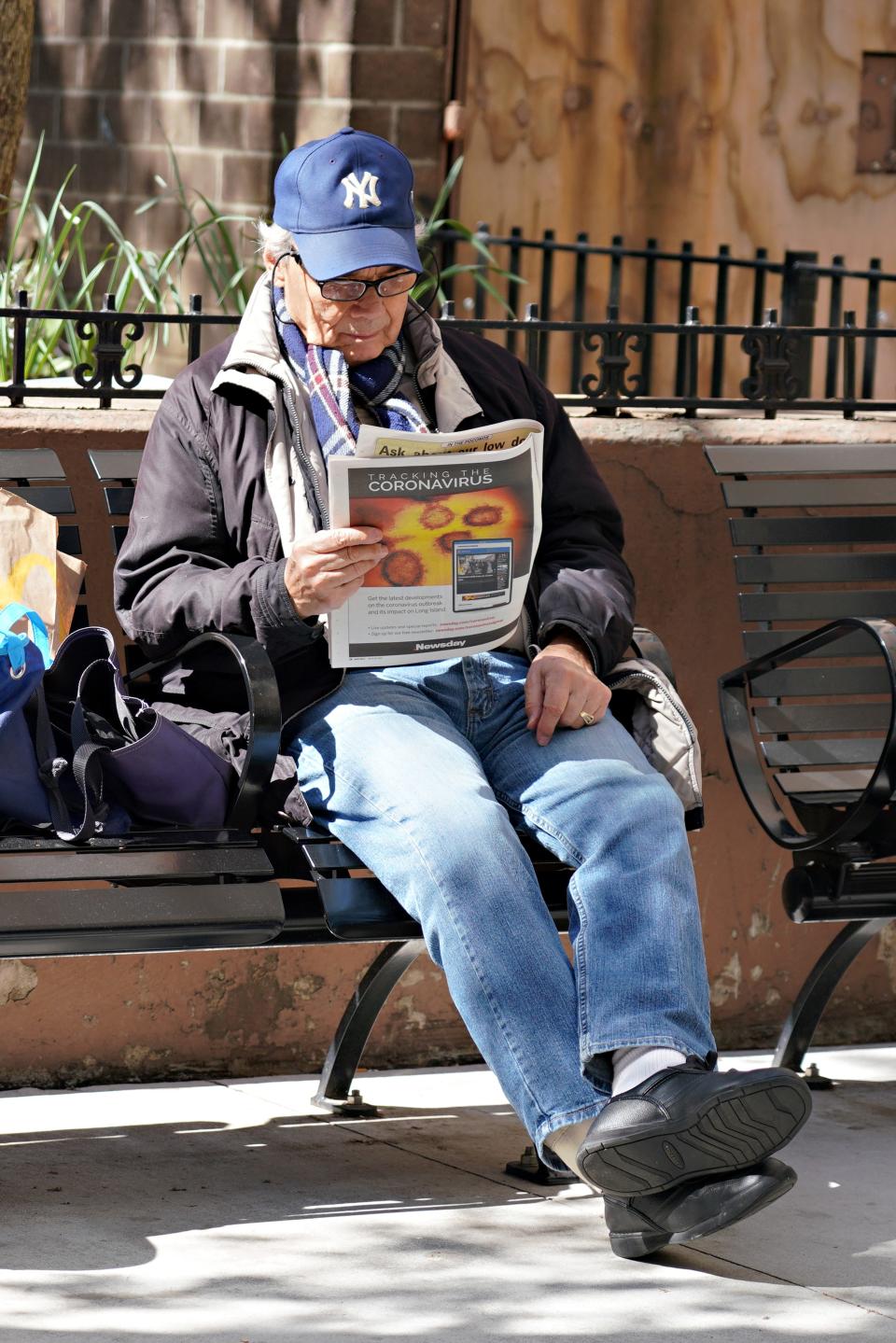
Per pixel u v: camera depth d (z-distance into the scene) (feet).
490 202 81.20
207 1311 28.32
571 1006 30.37
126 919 29.84
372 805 31.81
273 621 32.32
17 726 31.14
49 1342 26.94
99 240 82.43
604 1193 29.63
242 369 35.06
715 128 85.05
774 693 41.14
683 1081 28.66
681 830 31.40
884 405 46.78
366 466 31.30
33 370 49.80
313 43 76.69
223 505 34.83
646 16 83.10
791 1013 41.75
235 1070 41.52
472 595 32.89
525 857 31.22
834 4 86.38
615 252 54.08
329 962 42.01
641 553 43.60
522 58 80.69
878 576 42.73
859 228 88.53
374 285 34.73
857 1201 34.37
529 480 32.89
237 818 32.27
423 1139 37.58
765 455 42.63
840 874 36.86
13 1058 39.81
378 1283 29.78
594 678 33.96
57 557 34.47
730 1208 28.71
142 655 36.76
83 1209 32.71
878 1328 28.68
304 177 34.65
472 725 34.65
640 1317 28.78
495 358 37.96
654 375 86.07
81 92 82.43
